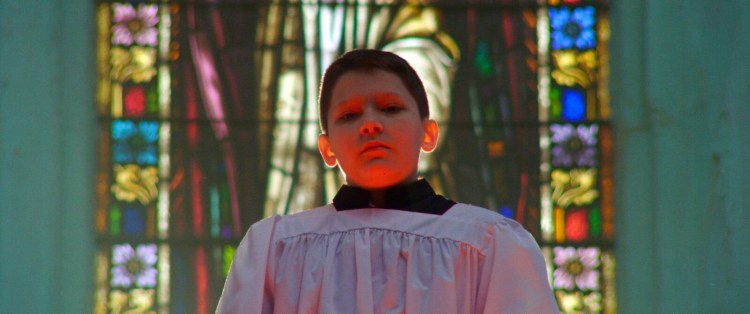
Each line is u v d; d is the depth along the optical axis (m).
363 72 4.48
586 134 11.04
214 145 11.01
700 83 10.95
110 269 10.80
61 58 10.91
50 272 10.66
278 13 11.14
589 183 10.99
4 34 10.80
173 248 10.86
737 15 10.91
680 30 11.00
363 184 4.46
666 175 10.88
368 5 11.14
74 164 10.85
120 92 11.02
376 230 4.34
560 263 10.89
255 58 11.10
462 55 11.12
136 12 11.08
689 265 10.74
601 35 11.14
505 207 10.97
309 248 4.38
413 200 4.46
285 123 11.04
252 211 10.93
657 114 10.94
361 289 4.19
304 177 10.97
